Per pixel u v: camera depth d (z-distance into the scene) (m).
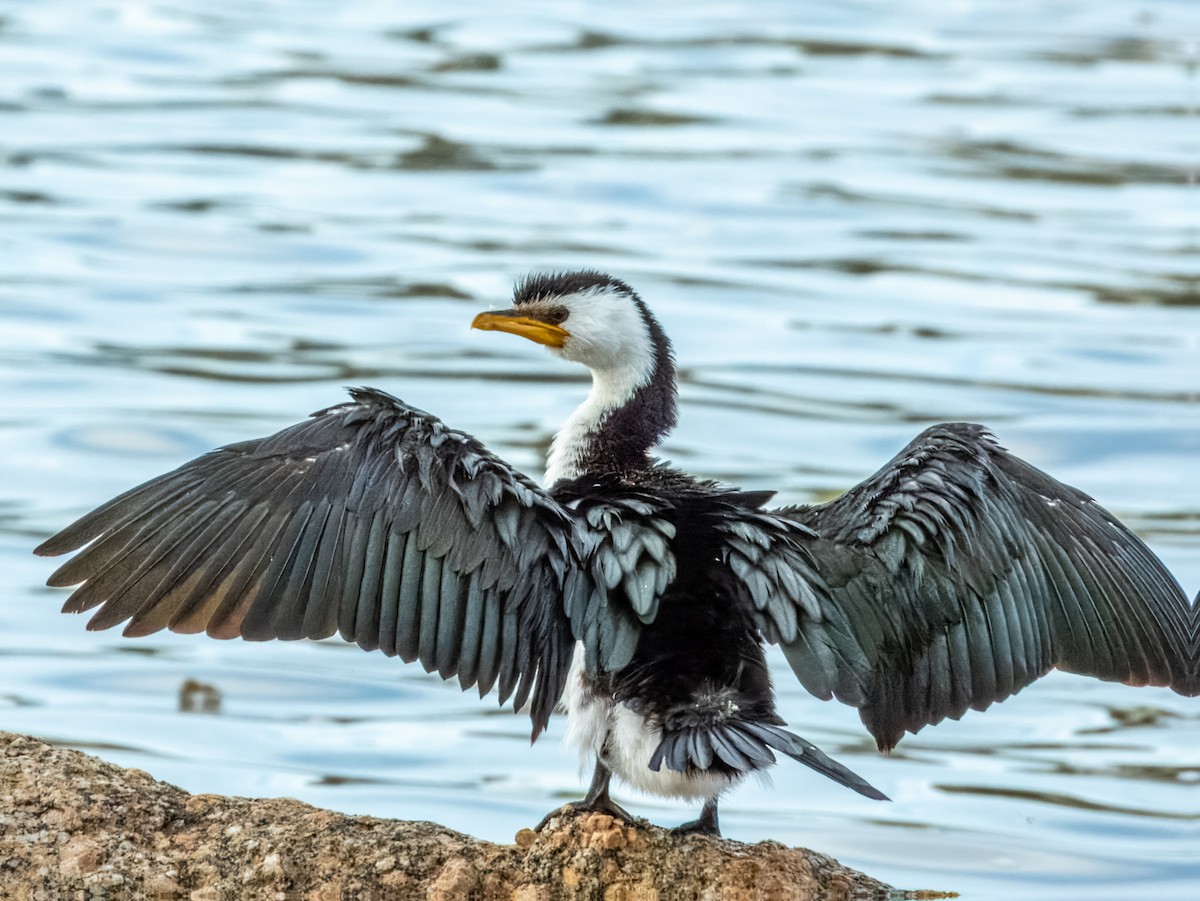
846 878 8.60
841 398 21.11
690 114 32.59
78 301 23.64
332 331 23.06
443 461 8.05
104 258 25.22
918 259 25.69
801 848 8.89
